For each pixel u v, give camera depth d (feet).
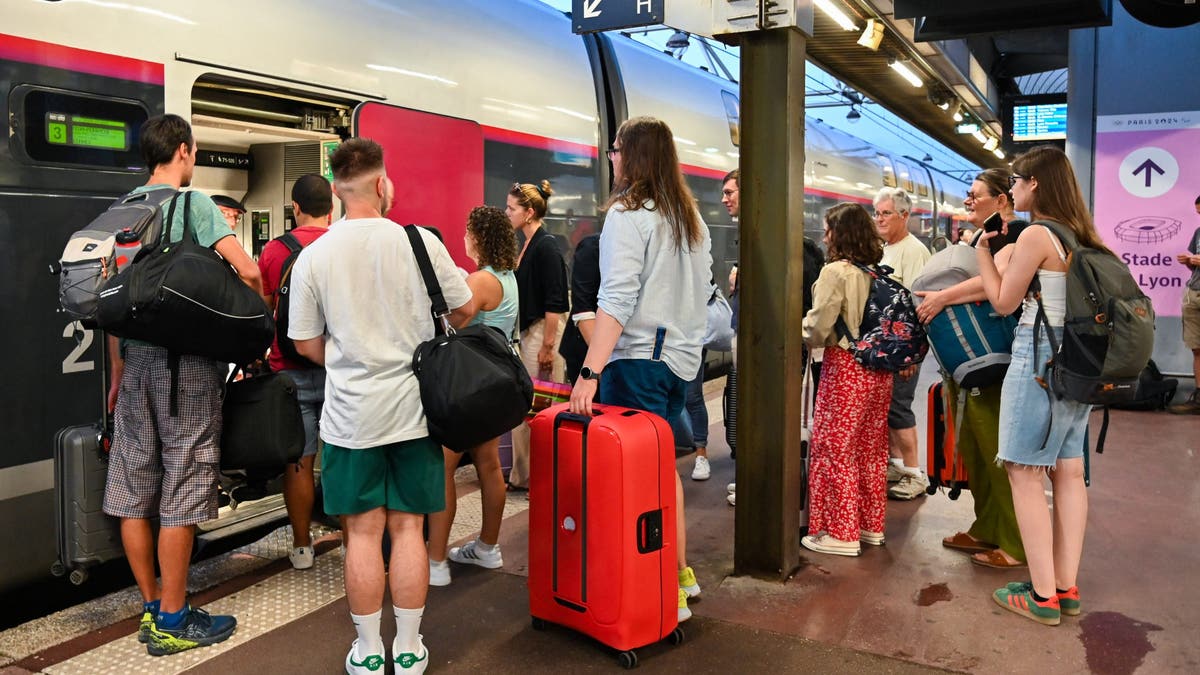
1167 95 25.55
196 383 9.80
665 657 9.79
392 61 15.44
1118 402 10.01
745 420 11.93
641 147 10.23
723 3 11.51
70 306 9.55
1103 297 9.79
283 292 11.73
